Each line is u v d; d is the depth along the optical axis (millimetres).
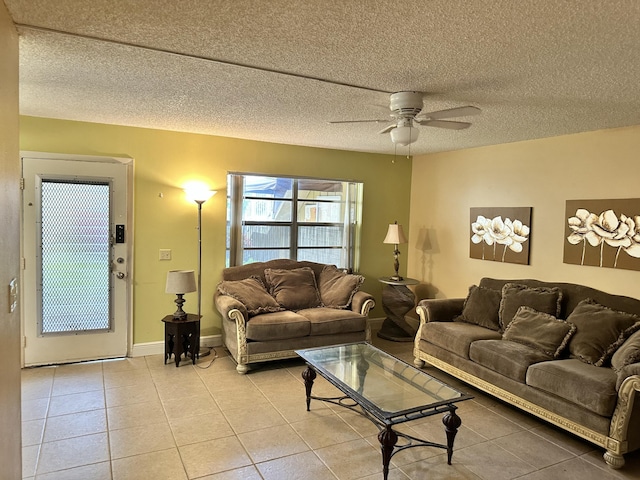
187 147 4555
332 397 3578
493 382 3453
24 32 2018
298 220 5348
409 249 6023
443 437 3014
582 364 3105
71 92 3051
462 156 5184
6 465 1799
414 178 5941
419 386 2908
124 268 4344
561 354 3355
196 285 4492
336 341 4410
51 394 3508
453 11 1720
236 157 4809
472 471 2598
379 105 2934
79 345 4219
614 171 3699
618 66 2291
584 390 2781
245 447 2791
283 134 4480
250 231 5066
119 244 4305
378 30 1927
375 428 3070
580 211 3939
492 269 4820
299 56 2273
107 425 3031
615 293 3682
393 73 2488
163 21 1892
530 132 4008
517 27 1853
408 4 1674
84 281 4195
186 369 4137
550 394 3023
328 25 1892
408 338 5293
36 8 1780
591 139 3863
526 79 2539
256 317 4215
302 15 1801
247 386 3777
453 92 2826
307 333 4262
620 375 2652
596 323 3295
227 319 4176
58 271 4094
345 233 5582
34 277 4012
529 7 1666
